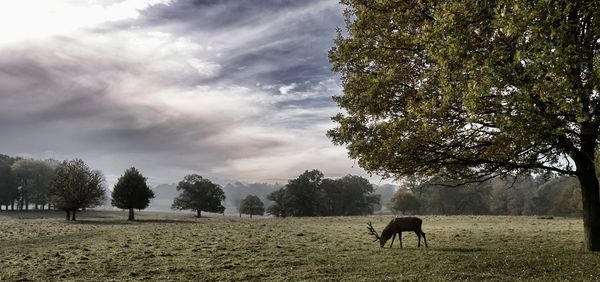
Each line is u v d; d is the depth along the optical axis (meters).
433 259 16.39
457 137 15.66
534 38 10.99
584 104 12.34
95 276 14.73
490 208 134.88
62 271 15.55
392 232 21.34
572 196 92.88
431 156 16.28
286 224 48.12
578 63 11.31
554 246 19.53
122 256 19.00
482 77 11.51
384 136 15.76
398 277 13.56
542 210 126.62
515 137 12.22
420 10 15.87
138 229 39.19
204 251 20.50
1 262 18.05
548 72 10.62
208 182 125.75
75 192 65.12
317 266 16.14
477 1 12.06
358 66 17.58
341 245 22.92
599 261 13.91
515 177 18.25
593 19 11.91
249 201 163.25
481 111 11.92
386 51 16.81
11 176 132.00
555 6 11.12
